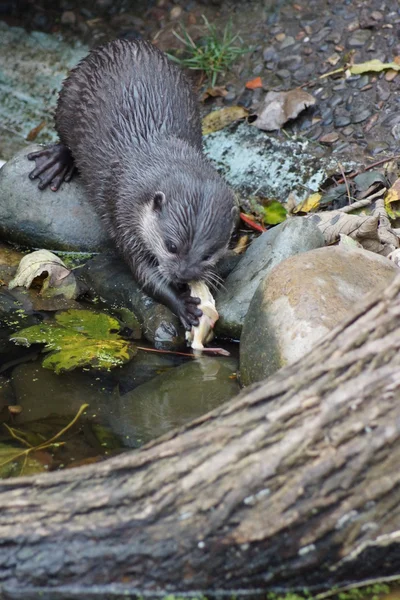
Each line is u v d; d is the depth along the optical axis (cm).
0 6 843
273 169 647
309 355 314
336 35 718
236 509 303
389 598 324
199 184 512
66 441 415
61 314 533
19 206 614
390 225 569
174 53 770
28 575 315
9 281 576
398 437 293
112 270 580
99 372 479
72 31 824
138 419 435
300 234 518
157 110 585
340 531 306
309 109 672
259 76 719
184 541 307
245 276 525
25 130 761
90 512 312
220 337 520
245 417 309
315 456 297
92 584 316
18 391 458
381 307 300
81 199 619
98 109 596
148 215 528
